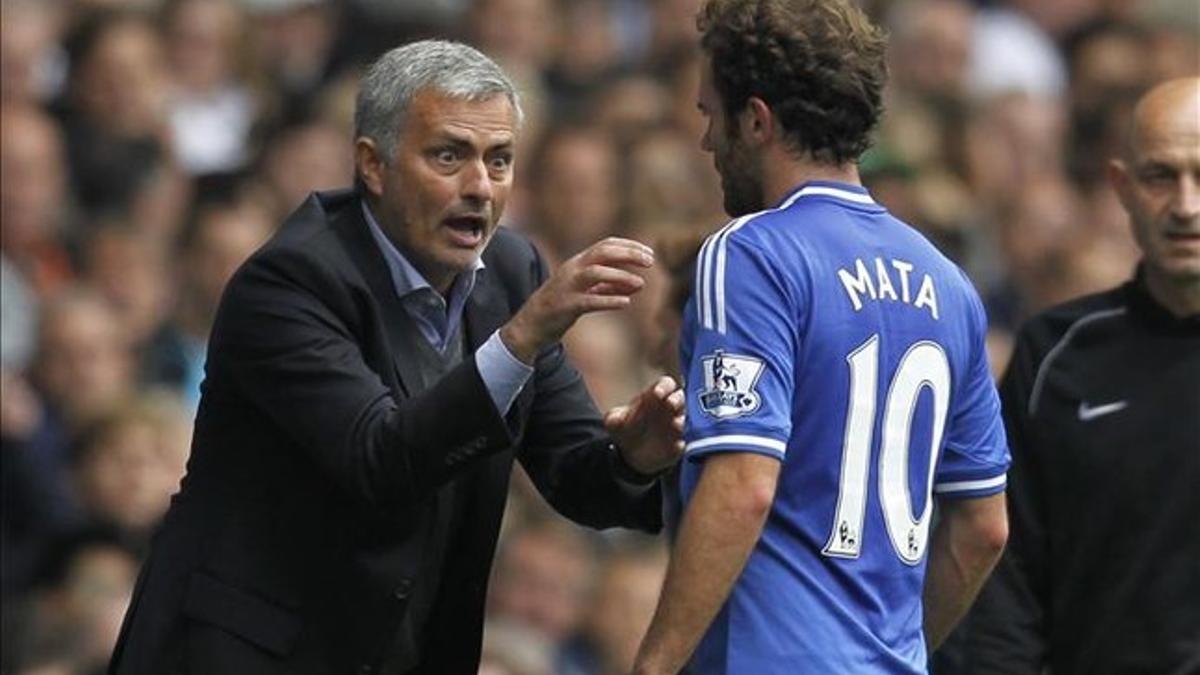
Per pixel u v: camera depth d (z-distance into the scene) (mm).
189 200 45438
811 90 21859
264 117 47750
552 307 21453
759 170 22125
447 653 23312
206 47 48219
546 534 37938
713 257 21672
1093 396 25688
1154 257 25531
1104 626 25516
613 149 46906
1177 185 25406
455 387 21609
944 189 46969
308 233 22453
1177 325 25641
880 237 22062
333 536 22516
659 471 23000
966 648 25672
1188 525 25344
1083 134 54406
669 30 52281
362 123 22438
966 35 53656
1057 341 25938
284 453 22562
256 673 22422
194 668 22484
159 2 49531
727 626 21766
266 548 22547
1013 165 52156
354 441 21797
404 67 22312
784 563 21703
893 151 44281
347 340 22297
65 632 35188
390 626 22562
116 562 36312
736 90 22047
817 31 21844
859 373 21734
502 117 22312
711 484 21328
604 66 51812
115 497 37688
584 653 37938
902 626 22062
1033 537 25766
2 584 37094
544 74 50312
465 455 21703
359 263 22484
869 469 21828
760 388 21344
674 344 27562
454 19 50625
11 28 44594
